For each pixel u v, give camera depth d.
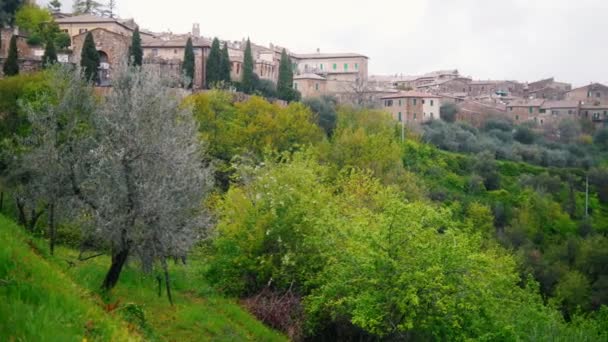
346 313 24.47
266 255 26.95
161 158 18.95
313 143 70.50
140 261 20.20
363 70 181.88
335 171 57.91
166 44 115.81
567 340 25.56
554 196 93.31
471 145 112.69
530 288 33.62
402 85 188.38
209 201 31.20
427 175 86.94
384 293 21.66
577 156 123.81
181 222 19.23
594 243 66.69
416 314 21.80
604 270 63.28
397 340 24.09
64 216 21.67
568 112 163.62
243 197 28.67
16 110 43.69
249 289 27.39
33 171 23.84
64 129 25.84
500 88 199.00
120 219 17.58
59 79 30.80
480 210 71.75
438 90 181.38
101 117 20.61
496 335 22.73
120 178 18.06
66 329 9.43
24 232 17.94
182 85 88.69
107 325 10.72
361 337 26.19
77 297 11.25
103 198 17.72
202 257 29.56
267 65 134.00
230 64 111.69
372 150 66.75
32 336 8.70
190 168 19.92
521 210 79.62
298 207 27.39
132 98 19.69
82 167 21.22
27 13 106.62
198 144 22.97
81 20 117.19
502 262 33.03
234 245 27.48
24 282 10.32
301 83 141.62
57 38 101.25
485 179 92.69
